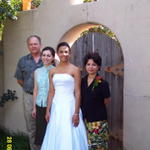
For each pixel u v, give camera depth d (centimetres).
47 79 324
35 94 330
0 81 463
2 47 453
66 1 375
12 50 439
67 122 295
